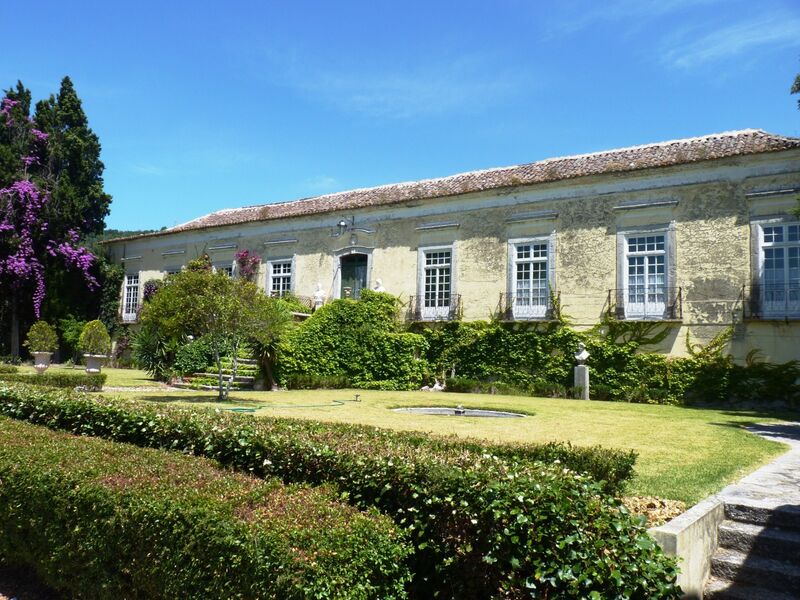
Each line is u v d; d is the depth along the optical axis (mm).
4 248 27375
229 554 3275
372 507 3934
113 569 3979
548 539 3402
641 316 17812
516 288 20047
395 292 22547
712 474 6207
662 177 17766
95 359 17562
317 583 2959
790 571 4238
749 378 16078
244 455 5375
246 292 13578
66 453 5133
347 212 24109
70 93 30828
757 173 16422
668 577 3258
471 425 9656
